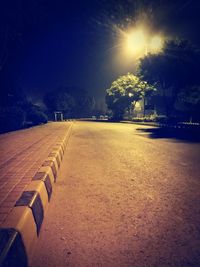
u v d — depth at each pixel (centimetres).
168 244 224
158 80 2325
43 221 280
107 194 367
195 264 194
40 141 911
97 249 219
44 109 6225
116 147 866
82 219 283
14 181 359
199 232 244
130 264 196
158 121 2627
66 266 197
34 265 199
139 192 372
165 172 493
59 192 385
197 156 661
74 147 905
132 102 4081
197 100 2009
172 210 300
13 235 191
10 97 3027
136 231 249
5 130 2261
